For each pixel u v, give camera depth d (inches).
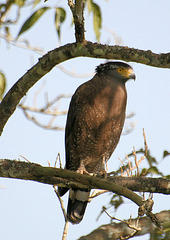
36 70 298.4
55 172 288.0
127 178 312.2
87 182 276.5
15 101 311.9
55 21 302.2
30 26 276.5
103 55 281.4
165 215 297.6
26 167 297.3
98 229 300.7
